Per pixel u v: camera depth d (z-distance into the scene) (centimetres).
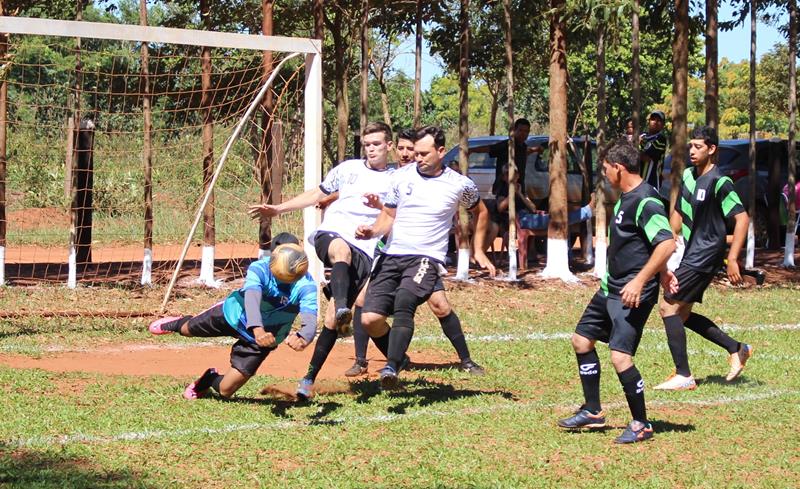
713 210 796
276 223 1438
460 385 794
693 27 1644
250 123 1425
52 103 1880
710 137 804
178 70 1725
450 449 595
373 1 1709
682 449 611
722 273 1583
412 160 743
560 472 559
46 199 2036
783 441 635
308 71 1070
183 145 1520
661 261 602
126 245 1903
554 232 1470
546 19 1530
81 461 548
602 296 636
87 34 973
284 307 665
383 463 562
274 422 648
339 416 670
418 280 689
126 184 1903
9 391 718
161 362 872
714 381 830
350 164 800
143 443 588
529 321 1150
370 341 1010
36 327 1030
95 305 1195
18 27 947
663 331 1089
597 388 647
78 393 720
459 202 723
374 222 775
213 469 542
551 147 1466
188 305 1212
